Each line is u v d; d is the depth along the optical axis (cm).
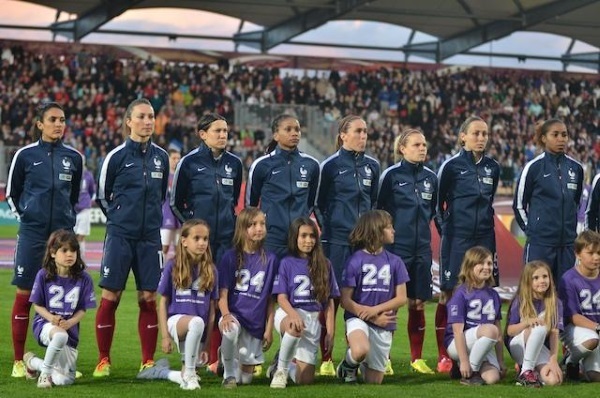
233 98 3388
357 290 782
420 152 862
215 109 3347
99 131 3148
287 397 685
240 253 773
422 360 844
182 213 852
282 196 848
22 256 807
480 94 3612
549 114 3662
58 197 820
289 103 3444
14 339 793
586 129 3688
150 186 818
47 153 822
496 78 3653
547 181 864
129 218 809
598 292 798
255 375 803
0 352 891
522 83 3688
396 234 862
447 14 3066
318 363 877
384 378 794
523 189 876
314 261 766
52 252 759
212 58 3406
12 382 750
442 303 879
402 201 863
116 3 2942
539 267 765
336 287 780
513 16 3109
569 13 3186
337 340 1007
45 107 823
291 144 855
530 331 753
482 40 3325
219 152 842
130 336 1006
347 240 854
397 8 3080
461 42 3419
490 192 884
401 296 778
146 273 816
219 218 835
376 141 3397
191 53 3388
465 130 881
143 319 817
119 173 812
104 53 3288
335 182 859
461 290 779
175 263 752
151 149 827
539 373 760
